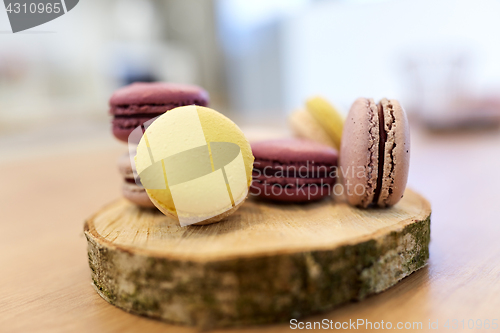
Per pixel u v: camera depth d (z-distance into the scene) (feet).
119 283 0.52
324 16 2.89
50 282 0.60
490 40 2.17
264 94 3.53
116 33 3.14
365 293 0.52
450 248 0.64
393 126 0.60
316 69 3.02
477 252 0.62
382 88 2.68
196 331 0.49
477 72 2.22
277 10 3.18
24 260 0.67
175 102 0.66
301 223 0.57
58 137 2.35
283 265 0.49
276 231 0.55
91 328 0.50
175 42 3.79
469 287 0.54
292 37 3.12
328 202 0.67
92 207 0.91
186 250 0.50
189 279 0.49
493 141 1.47
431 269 0.58
